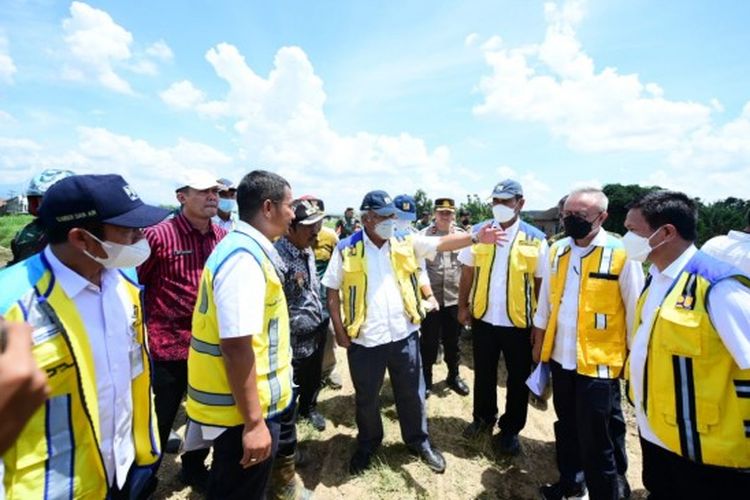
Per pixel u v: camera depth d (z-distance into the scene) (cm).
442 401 411
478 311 323
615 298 228
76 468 123
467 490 276
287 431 242
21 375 57
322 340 344
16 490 113
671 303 165
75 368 122
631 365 190
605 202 229
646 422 183
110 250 130
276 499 245
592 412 226
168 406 258
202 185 257
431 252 313
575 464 256
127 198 134
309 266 311
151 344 253
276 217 179
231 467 168
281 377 180
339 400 410
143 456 158
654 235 173
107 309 139
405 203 321
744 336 142
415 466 298
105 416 137
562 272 250
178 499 259
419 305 302
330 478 285
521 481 288
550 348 255
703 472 160
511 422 317
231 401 165
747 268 248
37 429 116
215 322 162
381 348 284
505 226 323
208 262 167
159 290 256
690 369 157
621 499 263
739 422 149
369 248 293
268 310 173
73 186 125
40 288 118
